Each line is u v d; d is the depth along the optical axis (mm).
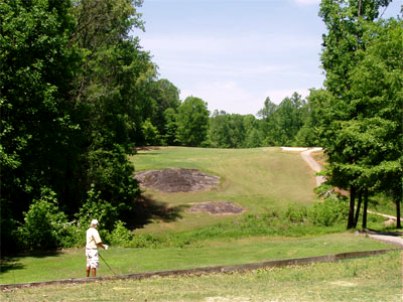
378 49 27375
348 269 16141
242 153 73000
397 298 10438
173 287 12922
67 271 19359
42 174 29328
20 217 30375
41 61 25172
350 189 36375
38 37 25016
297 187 54719
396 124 26688
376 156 29078
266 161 63750
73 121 31984
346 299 10328
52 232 27094
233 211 44781
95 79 37469
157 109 119688
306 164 63188
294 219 42031
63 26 30156
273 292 11578
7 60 24031
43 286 13305
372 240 28406
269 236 36844
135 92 42062
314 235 36438
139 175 53062
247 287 12781
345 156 32344
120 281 14242
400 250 22578
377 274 14766
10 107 23156
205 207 45125
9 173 25953
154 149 85000
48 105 25266
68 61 29188
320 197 46594
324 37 34219
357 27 32969
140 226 39812
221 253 25969
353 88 30812
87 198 34906
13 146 24453
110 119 37781
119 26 38656
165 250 27297
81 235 28531
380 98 27578
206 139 133750
